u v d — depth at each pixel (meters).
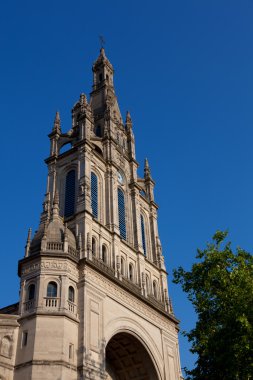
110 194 69.62
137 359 62.44
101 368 50.06
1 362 45.84
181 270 45.47
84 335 49.69
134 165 80.00
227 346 38.06
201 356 41.78
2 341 47.50
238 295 38.91
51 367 45.56
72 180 68.69
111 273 59.59
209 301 42.38
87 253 56.69
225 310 40.03
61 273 52.16
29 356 46.19
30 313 49.03
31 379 44.59
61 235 56.56
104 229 64.56
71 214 64.50
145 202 79.75
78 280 53.94
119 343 61.16
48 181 70.44
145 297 63.53
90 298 53.41
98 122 82.25
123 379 64.12
